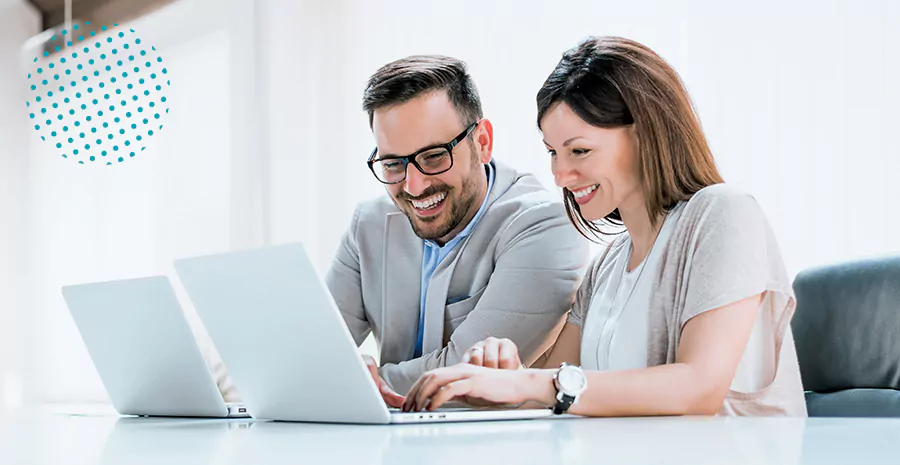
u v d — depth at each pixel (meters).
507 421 0.92
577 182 1.37
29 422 1.14
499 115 3.12
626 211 1.41
